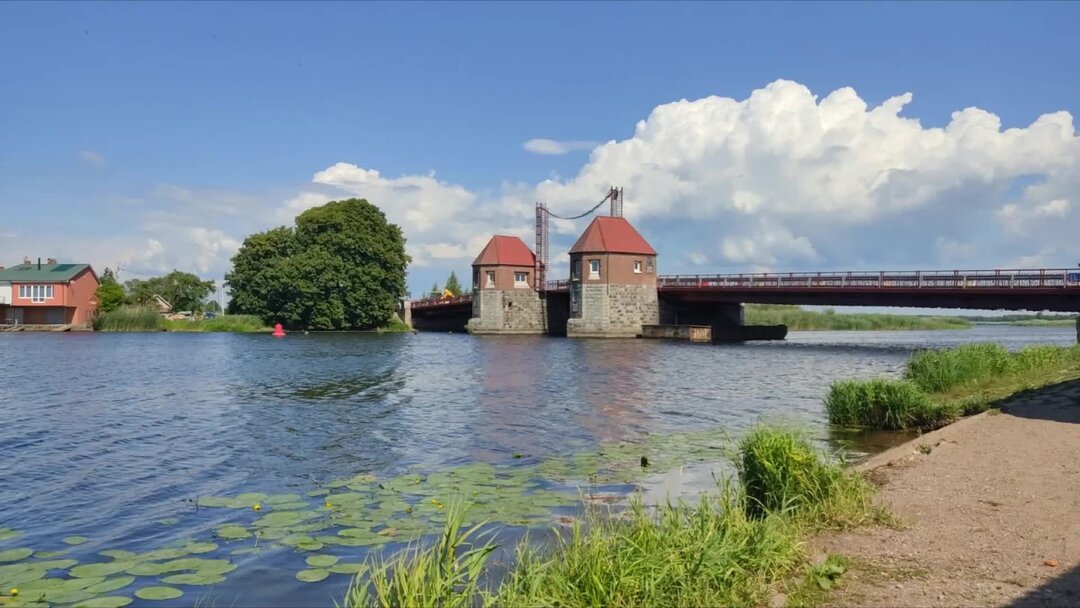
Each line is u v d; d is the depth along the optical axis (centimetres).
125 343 6644
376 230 9650
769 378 3450
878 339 8769
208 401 2623
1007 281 5134
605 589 684
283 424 2102
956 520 927
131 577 879
